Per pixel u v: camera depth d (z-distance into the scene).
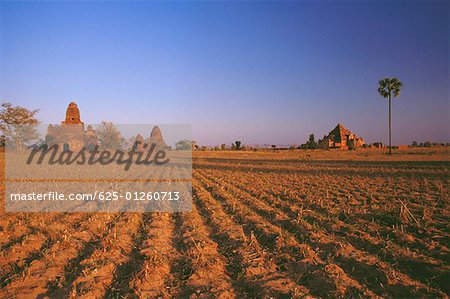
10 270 6.58
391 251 7.34
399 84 59.69
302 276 6.34
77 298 5.37
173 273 6.66
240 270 6.75
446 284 5.86
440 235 8.45
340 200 13.62
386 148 93.00
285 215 11.21
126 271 6.77
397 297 5.50
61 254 7.39
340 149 88.56
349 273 6.46
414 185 18.22
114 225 10.16
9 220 10.71
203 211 13.02
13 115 71.62
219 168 34.62
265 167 33.62
